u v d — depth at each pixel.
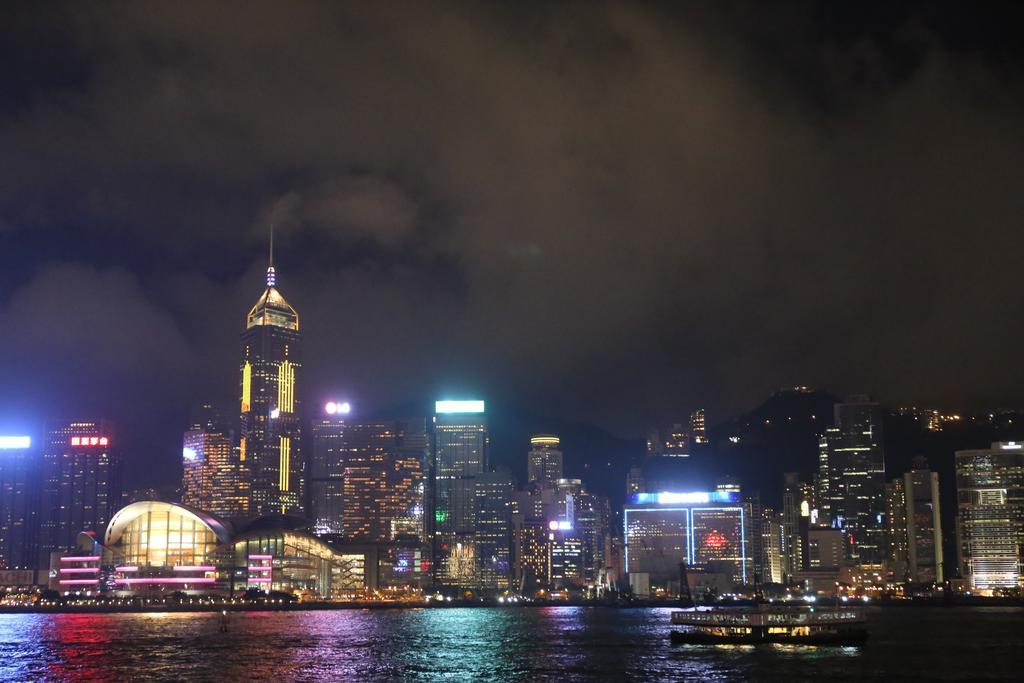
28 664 193.50
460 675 173.88
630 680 162.50
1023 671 170.50
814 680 160.00
